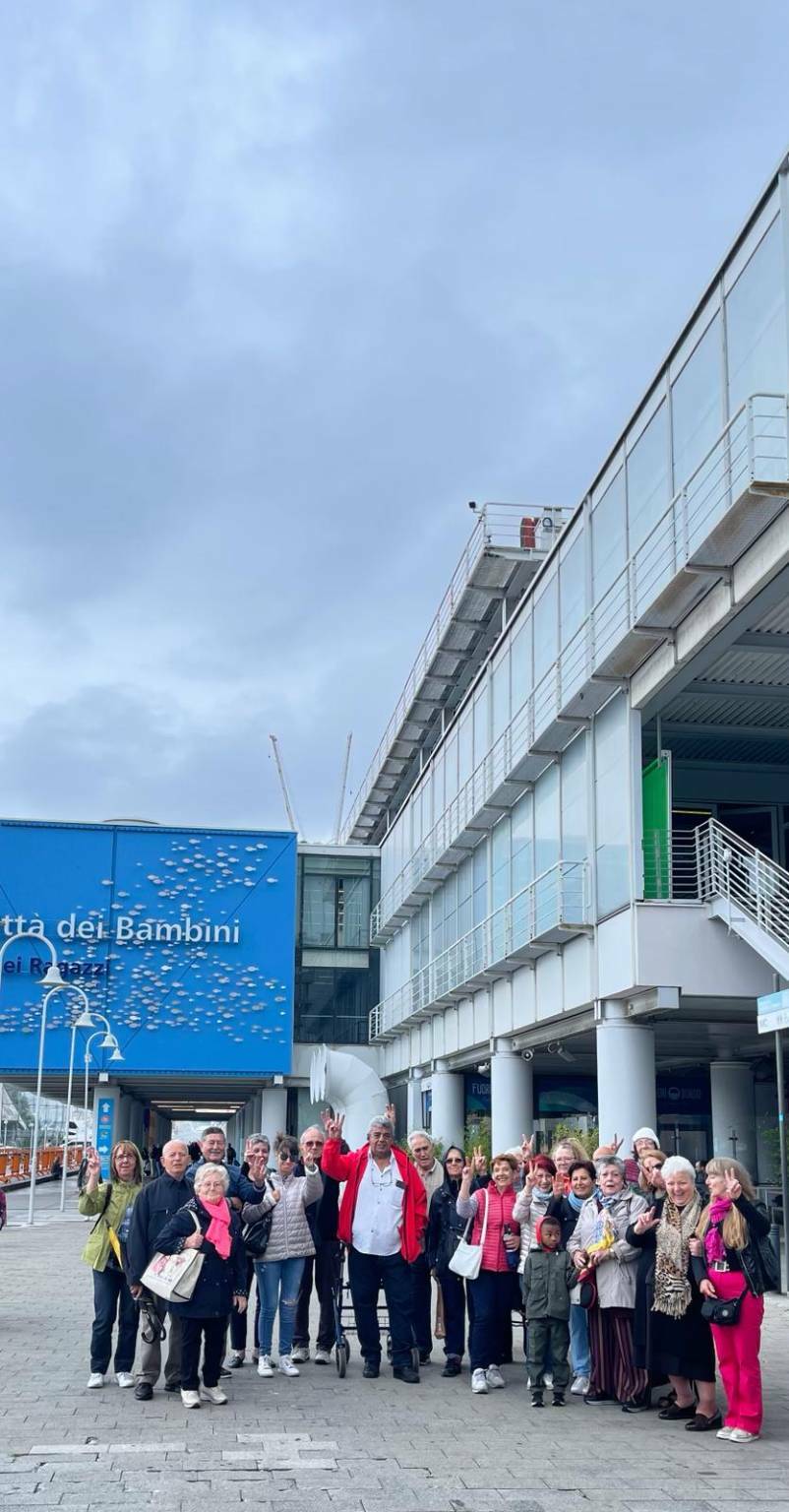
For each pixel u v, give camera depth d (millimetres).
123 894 43656
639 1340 8992
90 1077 43531
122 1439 8031
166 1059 42938
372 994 46375
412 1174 10734
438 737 46188
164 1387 9836
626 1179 10367
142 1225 9398
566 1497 6801
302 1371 10828
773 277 15492
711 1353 8734
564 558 23812
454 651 40344
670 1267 8727
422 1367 11141
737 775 24250
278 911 44438
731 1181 8508
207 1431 8289
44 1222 33312
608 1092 21094
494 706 29359
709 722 21969
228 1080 45094
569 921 22500
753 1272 8352
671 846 19938
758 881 18031
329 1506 6570
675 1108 30859
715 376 17203
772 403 15328
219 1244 9148
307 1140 11016
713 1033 24000
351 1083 26188
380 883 47219
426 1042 36625
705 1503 6699
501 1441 8188
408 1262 10539
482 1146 30219
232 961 43844
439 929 35812
